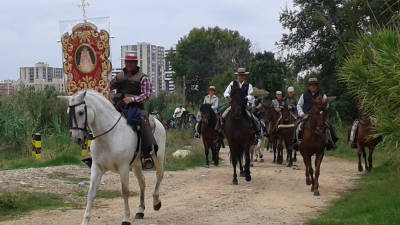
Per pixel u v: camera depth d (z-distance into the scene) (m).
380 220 8.49
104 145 8.34
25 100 24.05
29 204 10.70
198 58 73.88
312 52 30.95
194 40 75.44
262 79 40.94
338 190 13.06
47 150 19.67
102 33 24.36
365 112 13.60
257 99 18.83
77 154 19.61
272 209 10.50
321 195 12.27
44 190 12.36
